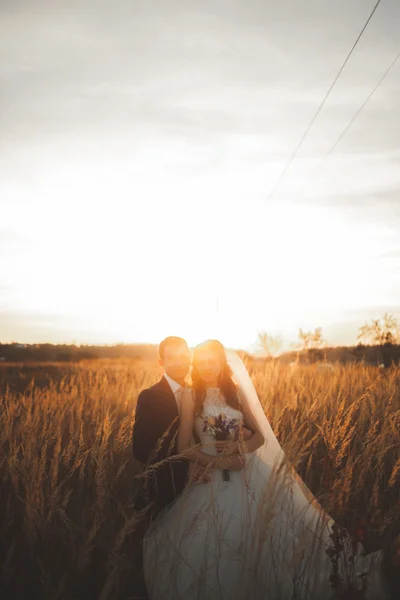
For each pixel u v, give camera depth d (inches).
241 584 144.2
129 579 167.3
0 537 172.1
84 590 155.2
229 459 167.5
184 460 179.3
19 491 207.5
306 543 157.2
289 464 142.6
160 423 178.7
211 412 179.2
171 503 178.1
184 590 156.4
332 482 172.9
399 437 196.9
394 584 152.3
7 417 303.0
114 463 230.1
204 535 161.9
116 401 388.2
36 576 155.9
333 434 180.9
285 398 319.3
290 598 150.9
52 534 166.2
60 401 379.9
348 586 149.4
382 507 176.6
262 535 140.9
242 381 194.4
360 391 371.9
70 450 208.5
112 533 173.6
